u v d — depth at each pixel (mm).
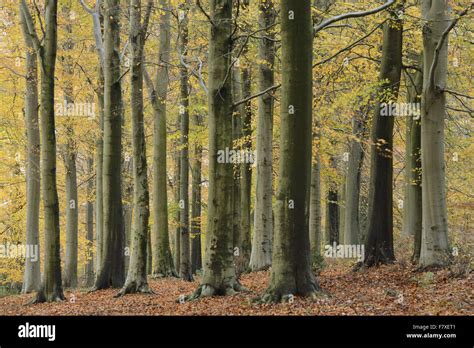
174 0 18031
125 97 26797
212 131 13602
